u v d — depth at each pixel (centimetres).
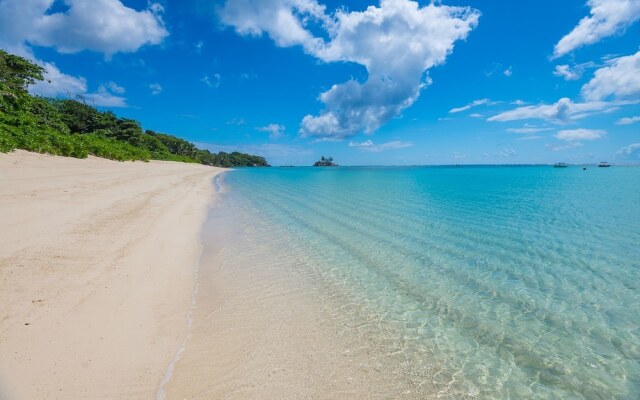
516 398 372
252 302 594
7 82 2903
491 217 1469
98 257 646
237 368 402
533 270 789
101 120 4822
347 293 648
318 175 6297
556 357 451
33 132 2120
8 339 367
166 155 6744
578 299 633
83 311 453
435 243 1024
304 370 407
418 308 591
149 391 342
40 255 594
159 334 450
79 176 1580
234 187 3125
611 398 374
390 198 2209
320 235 1120
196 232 1055
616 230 1203
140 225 947
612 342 488
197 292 620
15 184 1118
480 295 649
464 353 457
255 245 978
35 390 309
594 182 3803
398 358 441
